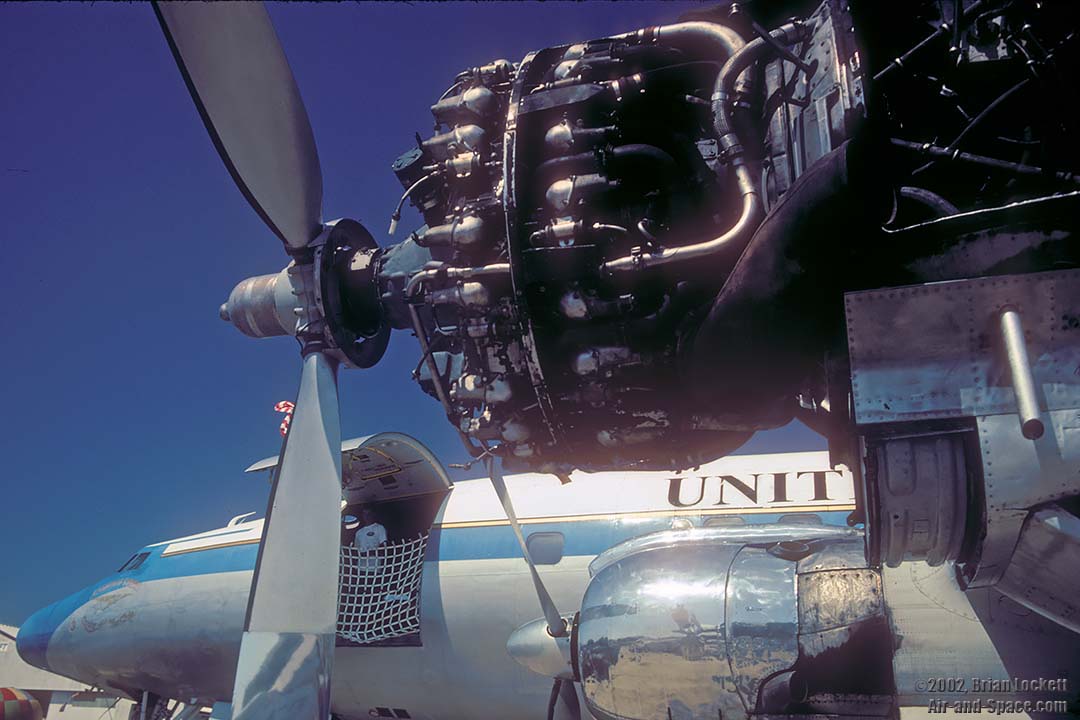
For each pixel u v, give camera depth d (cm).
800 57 511
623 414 552
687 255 497
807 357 509
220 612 1284
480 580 1170
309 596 595
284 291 689
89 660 1380
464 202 568
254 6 542
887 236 457
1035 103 464
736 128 521
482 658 1149
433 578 1186
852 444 495
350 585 1209
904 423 443
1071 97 444
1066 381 423
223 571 1315
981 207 470
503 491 686
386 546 1233
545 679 1126
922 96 492
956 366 440
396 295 630
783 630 551
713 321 493
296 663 582
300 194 620
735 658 555
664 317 519
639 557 625
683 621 570
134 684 1383
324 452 622
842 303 482
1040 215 434
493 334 550
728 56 532
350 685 1212
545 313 533
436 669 1166
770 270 473
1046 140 453
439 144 577
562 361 540
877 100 456
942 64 493
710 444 560
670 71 550
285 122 586
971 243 448
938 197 461
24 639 1498
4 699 2122
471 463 641
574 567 1149
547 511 1213
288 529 609
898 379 445
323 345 643
